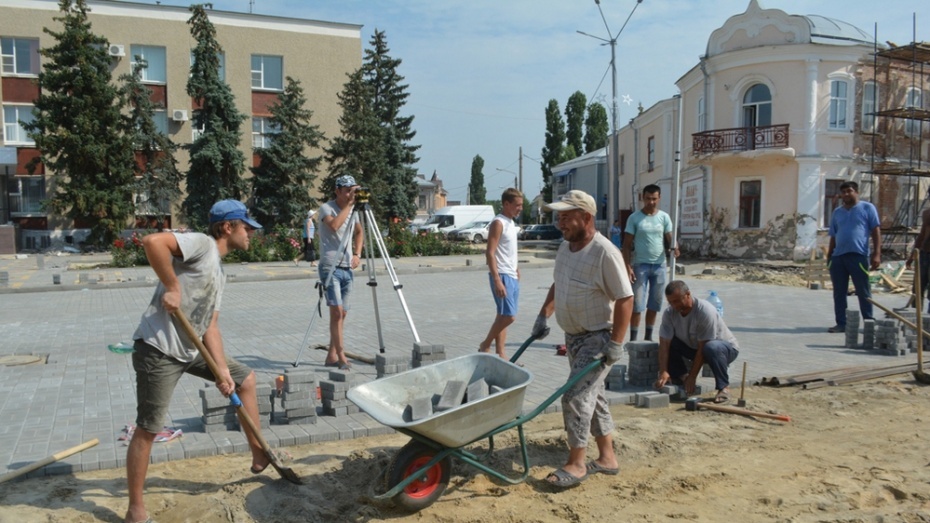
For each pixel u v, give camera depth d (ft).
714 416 20.93
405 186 152.15
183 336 13.76
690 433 19.07
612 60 89.04
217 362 14.75
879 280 60.44
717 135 94.79
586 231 15.62
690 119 106.93
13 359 28.99
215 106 114.11
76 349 31.42
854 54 90.63
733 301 50.47
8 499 14.67
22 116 119.34
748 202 96.17
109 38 121.90
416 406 14.37
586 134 227.20
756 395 23.34
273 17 132.26
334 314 26.58
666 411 21.63
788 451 17.78
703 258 99.25
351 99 131.03
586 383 15.62
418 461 14.23
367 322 40.04
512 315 26.50
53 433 18.94
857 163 92.12
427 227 166.40
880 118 93.09
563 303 15.92
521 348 17.25
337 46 137.69
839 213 35.78
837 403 22.25
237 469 16.55
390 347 31.96
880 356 29.78
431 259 96.73
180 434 18.52
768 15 92.02
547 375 26.08
